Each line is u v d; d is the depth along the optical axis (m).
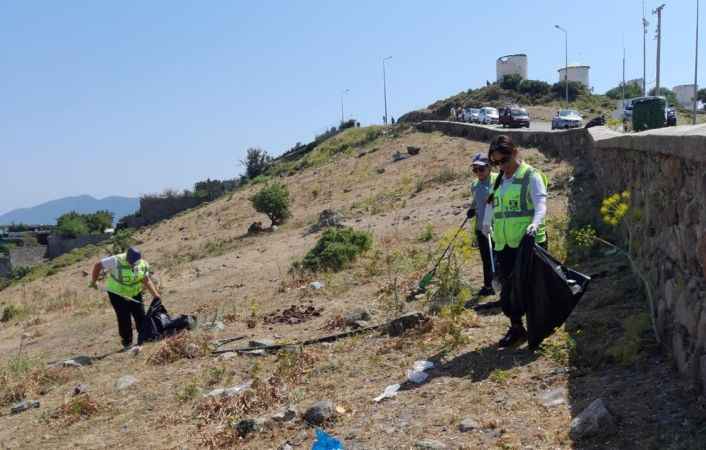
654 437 3.98
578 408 4.59
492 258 7.50
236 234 27.08
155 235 34.97
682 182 4.95
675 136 4.92
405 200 22.02
